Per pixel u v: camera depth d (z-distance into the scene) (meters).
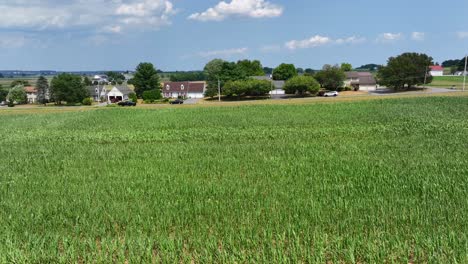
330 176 15.83
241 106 60.44
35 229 10.71
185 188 14.39
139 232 9.92
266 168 17.95
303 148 23.33
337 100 66.81
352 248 8.39
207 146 25.36
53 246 9.21
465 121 35.66
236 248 8.88
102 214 11.49
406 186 13.62
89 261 8.55
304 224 10.00
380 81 101.75
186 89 119.62
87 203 12.70
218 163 19.42
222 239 9.37
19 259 8.72
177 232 10.05
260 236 9.66
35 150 25.89
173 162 19.98
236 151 23.05
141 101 103.88
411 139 25.92
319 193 13.33
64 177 17.28
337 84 106.00
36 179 17.09
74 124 45.06
